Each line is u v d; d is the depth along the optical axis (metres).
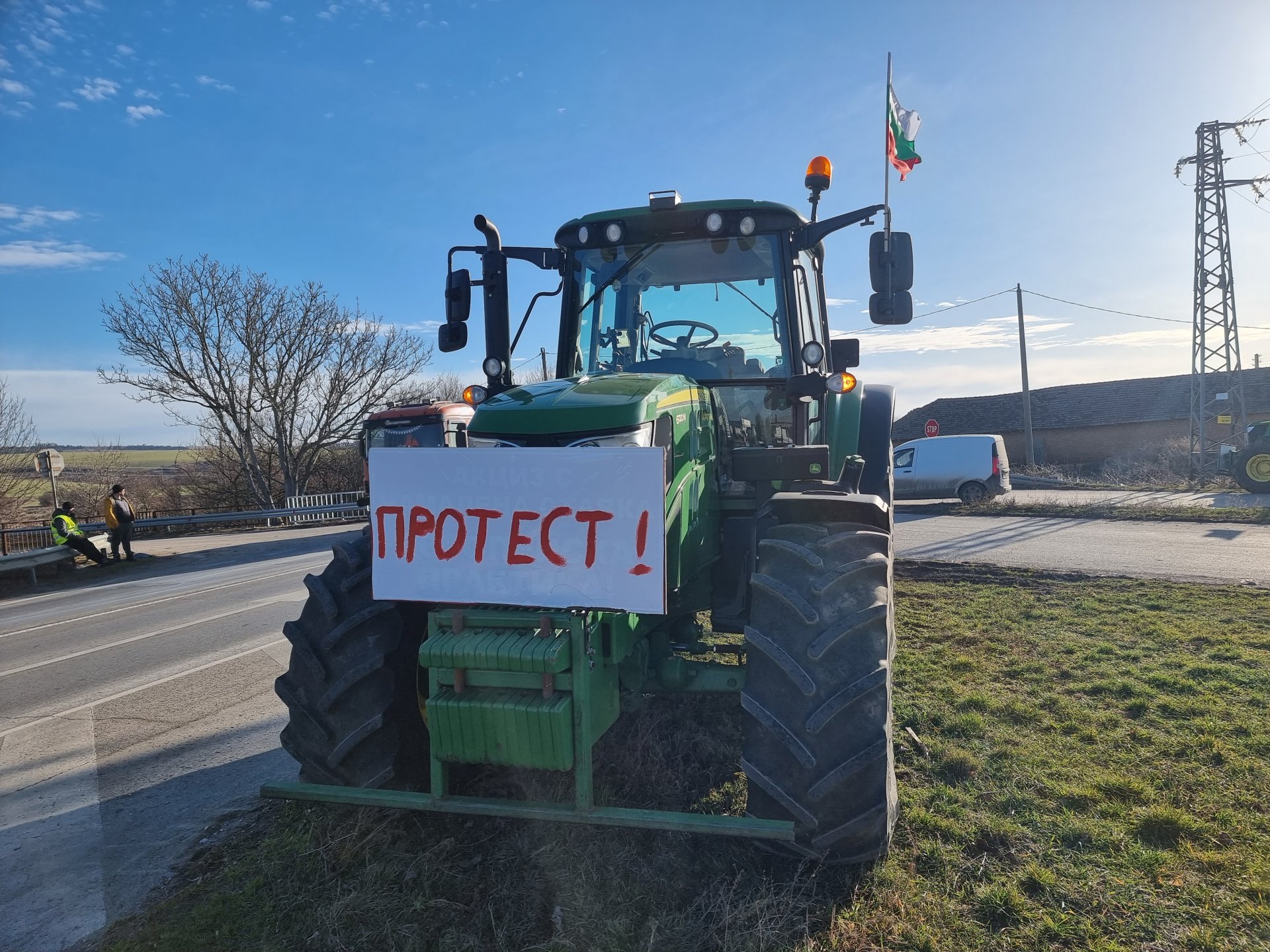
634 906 2.62
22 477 21.81
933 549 11.06
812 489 3.71
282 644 7.11
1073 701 4.43
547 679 2.55
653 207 3.95
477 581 2.72
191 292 27.20
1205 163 25.05
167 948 2.59
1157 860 2.80
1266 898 2.58
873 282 3.85
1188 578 8.20
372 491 2.83
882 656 2.67
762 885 2.65
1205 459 25.27
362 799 2.78
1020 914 2.52
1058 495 19.66
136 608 10.05
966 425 43.72
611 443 2.79
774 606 2.81
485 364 4.23
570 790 3.39
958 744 3.87
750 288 4.12
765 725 2.63
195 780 4.07
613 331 4.28
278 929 2.64
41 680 6.36
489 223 4.17
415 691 3.18
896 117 5.04
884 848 2.65
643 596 2.57
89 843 3.43
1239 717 4.10
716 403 3.87
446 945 2.47
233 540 19.92
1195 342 25.45
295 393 29.12
